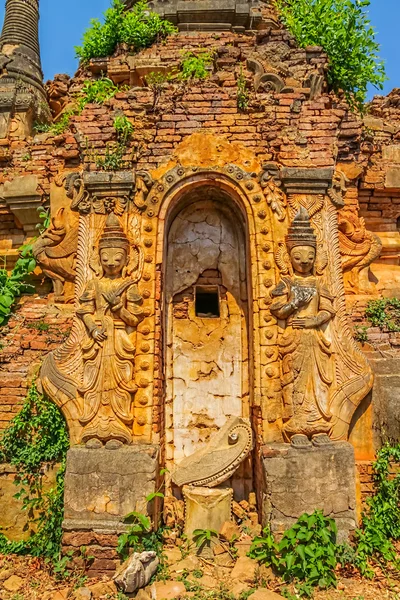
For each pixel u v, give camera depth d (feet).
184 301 23.65
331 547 17.75
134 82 31.68
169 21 32.63
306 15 29.37
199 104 22.48
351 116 24.32
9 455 20.43
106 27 32.07
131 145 22.13
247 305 23.00
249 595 16.62
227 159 21.88
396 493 19.93
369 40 28.32
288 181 21.57
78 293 21.21
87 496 18.70
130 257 21.03
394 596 16.69
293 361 20.06
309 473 18.90
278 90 23.41
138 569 16.96
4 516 19.97
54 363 20.47
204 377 22.94
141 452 19.03
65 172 23.95
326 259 21.31
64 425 20.26
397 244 27.20
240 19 32.53
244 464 21.99
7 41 36.35
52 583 17.70
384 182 26.96
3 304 24.11
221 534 19.47
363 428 20.62
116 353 20.08
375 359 21.81
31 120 31.22
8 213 27.66
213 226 24.06
